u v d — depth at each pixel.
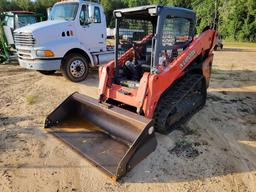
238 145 3.78
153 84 3.52
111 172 2.99
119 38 4.27
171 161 3.32
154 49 3.66
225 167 3.21
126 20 4.28
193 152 3.55
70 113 4.32
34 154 3.43
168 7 3.65
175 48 4.09
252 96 6.37
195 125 4.46
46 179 2.94
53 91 6.33
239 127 4.41
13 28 10.05
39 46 6.37
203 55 4.87
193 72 4.79
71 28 6.91
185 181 2.93
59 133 3.95
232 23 36.44
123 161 2.89
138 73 4.30
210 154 3.50
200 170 3.14
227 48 22.30
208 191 2.78
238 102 5.83
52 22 6.76
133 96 3.73
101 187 2.81
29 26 6.75
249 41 35.12
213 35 5.01
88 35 7.38
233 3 35.44
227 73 9.30
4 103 5.41
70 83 7.11
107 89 4.12
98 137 3.77
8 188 2.78
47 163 3.23
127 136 3.46
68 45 6.74
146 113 3.60
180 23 4.06
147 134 3.05
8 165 3.18
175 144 3.76
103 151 3.43
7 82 7.20
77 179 2.94
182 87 4.21
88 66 7.42
